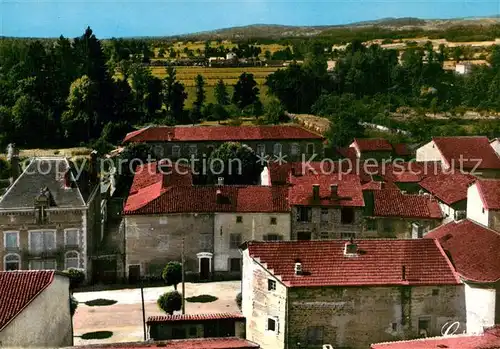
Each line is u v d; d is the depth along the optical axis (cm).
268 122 17438
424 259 5641
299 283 5341
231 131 13488
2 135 14438
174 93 17650
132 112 17112
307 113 19300
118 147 14462
